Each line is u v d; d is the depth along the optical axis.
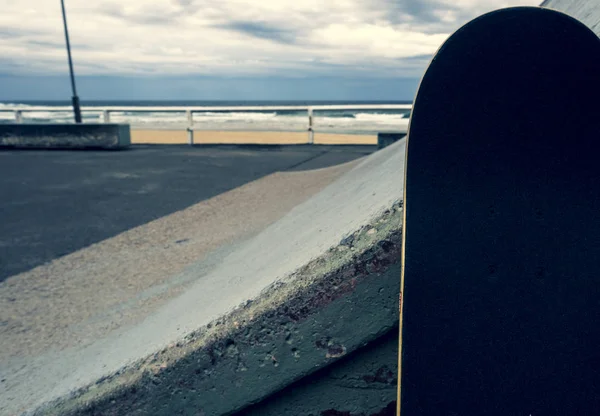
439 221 0.80
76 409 1.09
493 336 0.80
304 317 0.99
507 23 0.77
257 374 1.03
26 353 2.04
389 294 0.96
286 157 9.55
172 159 9.30
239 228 3.99
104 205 5.19
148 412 1.07
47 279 3.01
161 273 3.02
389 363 1.02
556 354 0.80
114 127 11.27
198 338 1.05
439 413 0.81
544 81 0.77
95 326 2.26
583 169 0.79
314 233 1.42
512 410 0.81
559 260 0.80
